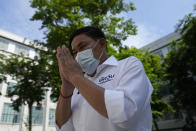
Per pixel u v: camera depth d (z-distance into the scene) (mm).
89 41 1255
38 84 9188
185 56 14633
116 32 8492
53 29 7645
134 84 808
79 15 7875
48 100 20812
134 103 722
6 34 19359
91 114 952
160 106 13469
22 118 17891
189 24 13016
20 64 10156
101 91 747
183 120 18656
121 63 1069
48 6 7633
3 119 16734
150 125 956
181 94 16047
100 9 8461
